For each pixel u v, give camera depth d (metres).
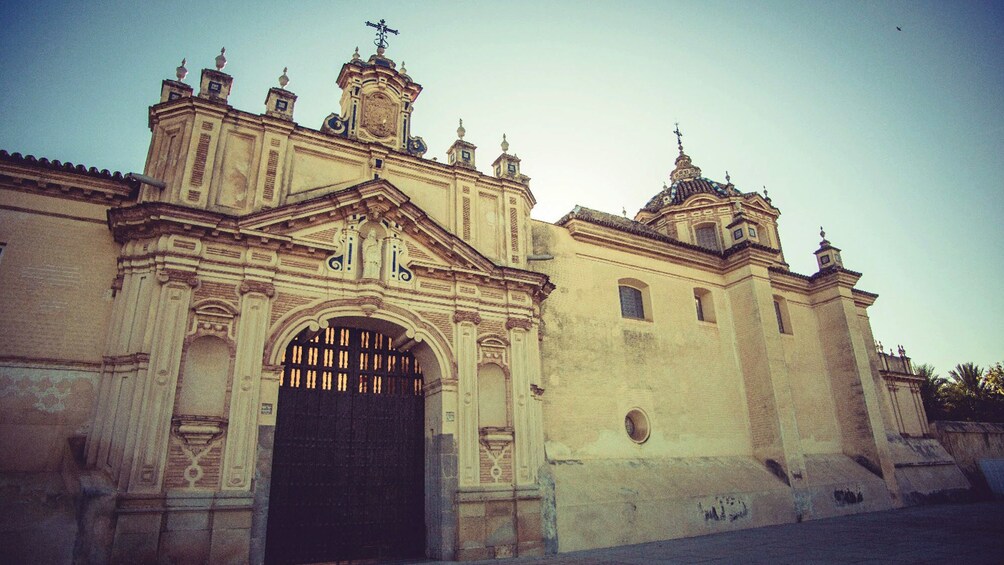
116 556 11.26
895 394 30.33
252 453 13.21
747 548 14.80
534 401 17.70
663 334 22.70
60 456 12.41
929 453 28.34
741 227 25.86
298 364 15.85
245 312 14.13
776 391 22.92
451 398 16.33
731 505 19.97
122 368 12.78
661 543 17.05
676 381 22.23
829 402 26.78
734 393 23.67
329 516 15.07
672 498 18.80
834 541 15.24
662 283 23.66
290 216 15.34
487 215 19.34
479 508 15.51
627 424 20.59
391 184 16.64
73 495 11.29
